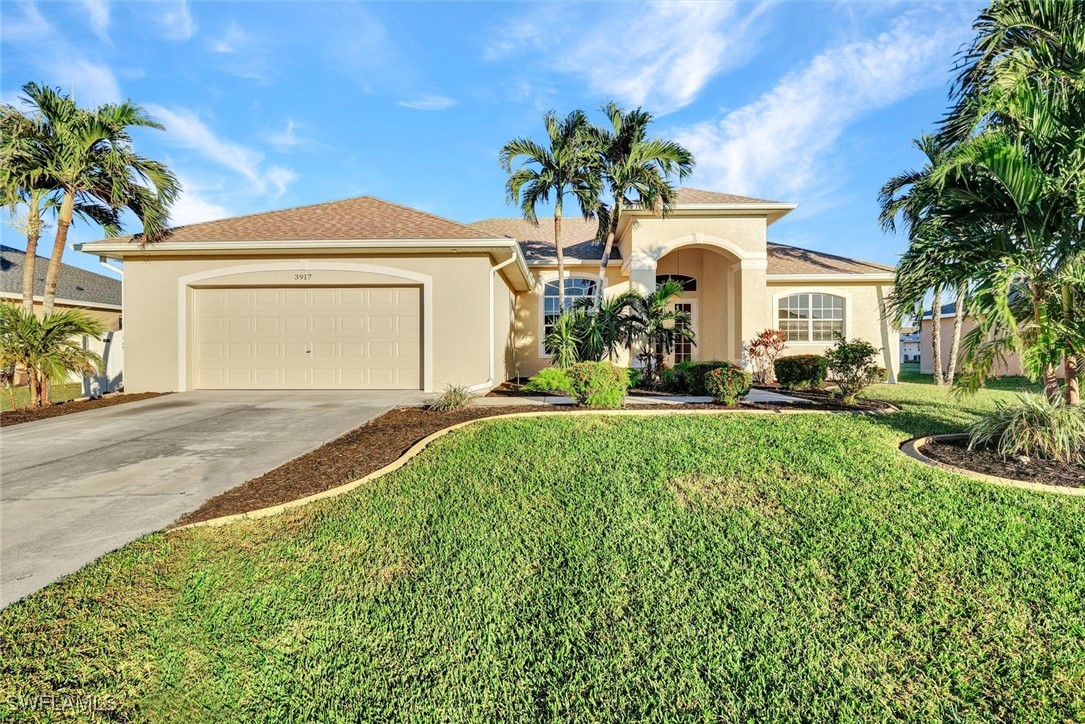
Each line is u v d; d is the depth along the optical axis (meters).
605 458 5.98
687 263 18.58
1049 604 3.04
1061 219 5.91
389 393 11.54
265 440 7.15
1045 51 7.20
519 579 3.38
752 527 4.12
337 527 4.18
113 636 2.78
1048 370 6.41
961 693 2.40
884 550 3.70
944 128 9.63
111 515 4.47
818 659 2.61
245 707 2.33
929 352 24.89
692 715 2.27
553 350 13.31
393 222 12.62
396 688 2.43
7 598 3.11
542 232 20.80
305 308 12.01
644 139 13.87
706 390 10.51
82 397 12.70
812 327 17.47
